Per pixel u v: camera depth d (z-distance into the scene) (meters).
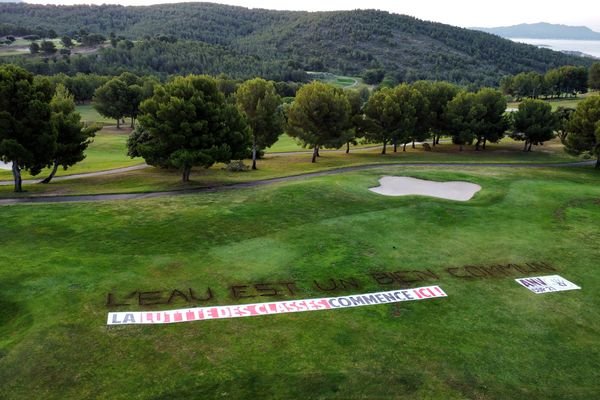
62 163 50.06
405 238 31.41
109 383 15.68
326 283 24.20
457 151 85.44
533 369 17.61
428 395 15.73
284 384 15.93
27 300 20.83
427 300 22.78
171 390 15.43
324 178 48.56
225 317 20.34
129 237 29.31
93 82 139.62
